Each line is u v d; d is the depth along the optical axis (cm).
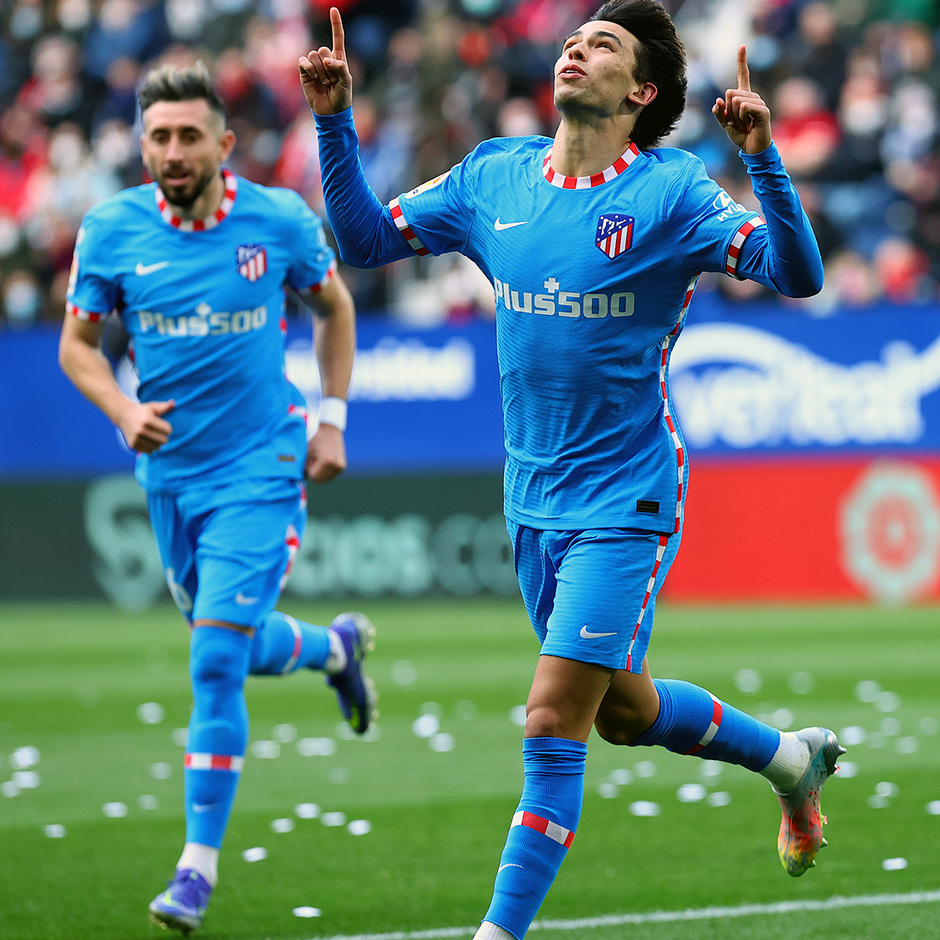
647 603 1146
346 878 1491
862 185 4900
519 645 3434
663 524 1147
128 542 4450
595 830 1688
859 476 4100
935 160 4959
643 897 1393
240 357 1539
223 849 1625
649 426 1155
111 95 5825
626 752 2227
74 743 2342
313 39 5872
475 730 2414
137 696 2823
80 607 4453
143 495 4431
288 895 1427
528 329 1147
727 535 4200
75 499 4491
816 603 4131
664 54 1148
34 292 5212
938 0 5669
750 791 1909
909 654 3153
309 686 3033
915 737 2252
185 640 3666
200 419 1532
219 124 1525
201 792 1377
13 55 6284
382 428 4359
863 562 4109
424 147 5022
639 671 1173
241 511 1509
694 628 3644
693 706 1228
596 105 1120
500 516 4269
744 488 4184
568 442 1155
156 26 6088
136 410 1449
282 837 1678
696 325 4219
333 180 1201
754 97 1030
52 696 2828
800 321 4134
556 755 1109
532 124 5084
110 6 6125
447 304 4812
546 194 1145
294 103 5631
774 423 4156
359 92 5831
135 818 1798
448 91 5397
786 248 1050
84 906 1398
